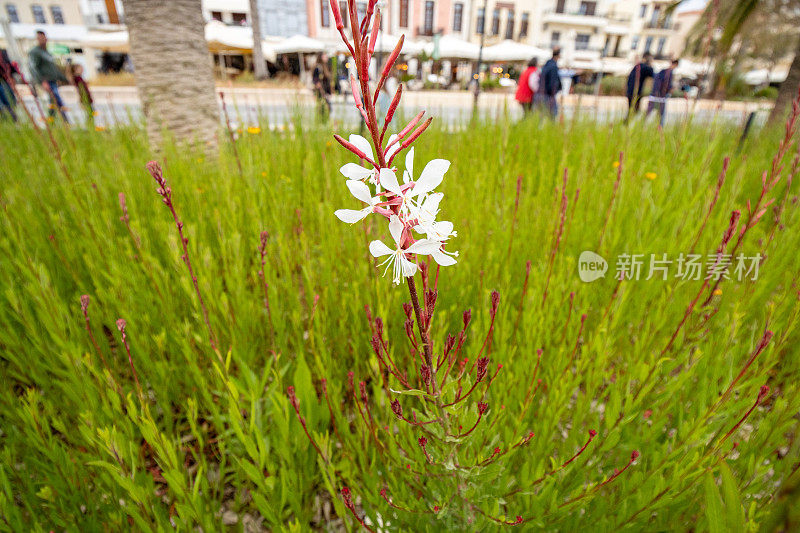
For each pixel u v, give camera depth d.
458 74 31.25
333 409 1.57
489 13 39.16
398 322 1.92
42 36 7.10
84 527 1.32
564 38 43.22
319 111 4.78
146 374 1.77
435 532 1.33
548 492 1.20
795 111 1.38
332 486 1.23
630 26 44.56
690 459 1.11
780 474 1.11
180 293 2.15
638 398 1.23
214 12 33.62
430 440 1.16
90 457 1.49
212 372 1.73
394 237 0.79
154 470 1.71
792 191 2.64
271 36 33.28
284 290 2.15
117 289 1.82
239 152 3.59
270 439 1.54
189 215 2.72
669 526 1.26
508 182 2.88
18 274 2.04
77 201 2.42
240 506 1.55
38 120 5.21
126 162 3.40
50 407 1.44
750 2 5.50
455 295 2.02
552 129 5.10
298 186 3.47
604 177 3.12
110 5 36.69
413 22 36.34
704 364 1.50
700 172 2.60
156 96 4.12
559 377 1.47
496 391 1.57
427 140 4.44
